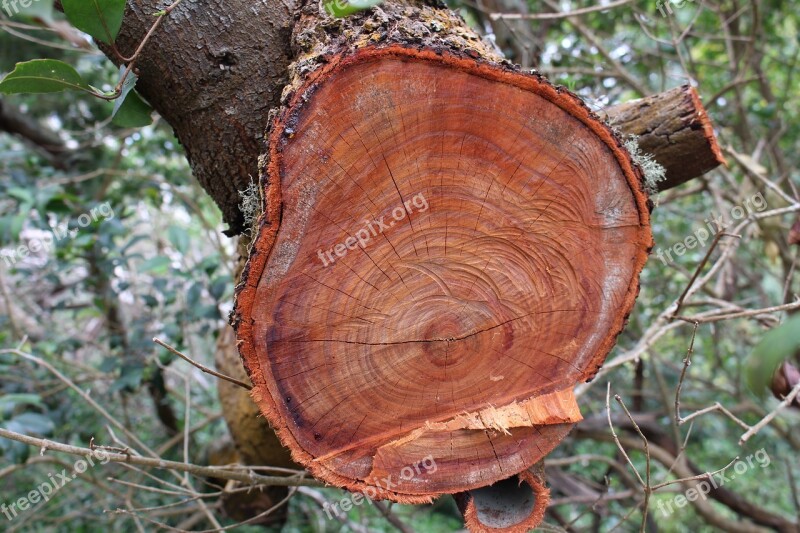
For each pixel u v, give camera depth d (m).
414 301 0.88
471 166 0.84
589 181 0.87
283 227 0.80
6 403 1.72
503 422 0.93
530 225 0.88
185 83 1.04
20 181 2.33
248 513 1.89
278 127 0.77
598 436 2.38
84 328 3.01
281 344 0.85
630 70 2.74
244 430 1.57
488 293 0.90
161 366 1.91
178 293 2.34
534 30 2.72
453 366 0.93
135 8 1.02
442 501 2.54
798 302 1.18
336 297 0.85
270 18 1.02
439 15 1.00
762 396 0.48
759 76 2.13
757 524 2.38
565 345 0.95
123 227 2.08
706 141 1.15
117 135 2.67
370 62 0.77
